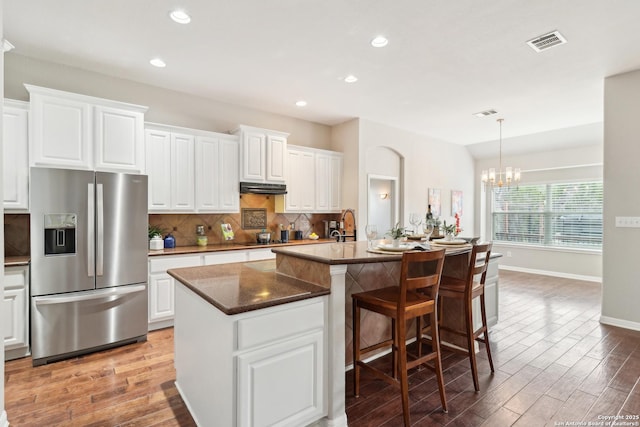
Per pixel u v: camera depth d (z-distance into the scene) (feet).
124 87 12.41
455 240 9.86
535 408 7.07
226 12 8.18
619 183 11.96
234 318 5.01
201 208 13.12
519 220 23.56
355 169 17.34
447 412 6.90
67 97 9.66
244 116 15.49
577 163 20.38
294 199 16.05
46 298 9.08
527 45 9.74
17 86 10.53
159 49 10.12
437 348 7.00
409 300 6.96
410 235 10.58
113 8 8.03
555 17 8.30
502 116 16.97
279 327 5.51
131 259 10.53
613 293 12.17
